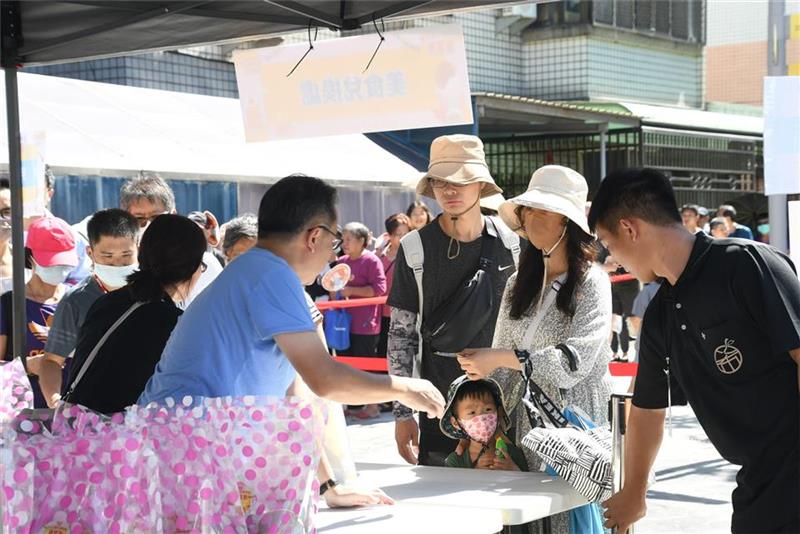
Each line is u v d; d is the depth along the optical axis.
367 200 11.33
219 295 2.62
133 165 8.90
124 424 2.43
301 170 10.52
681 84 20.16
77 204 8.50
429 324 4.08
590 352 3.31
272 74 4.13
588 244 3.44
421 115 3.97
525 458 3.56
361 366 8.34
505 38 17.42
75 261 4.75
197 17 4.27
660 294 2.76
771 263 2.53
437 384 4.07
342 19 4.14
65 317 4.09
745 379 2.57
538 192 3.44
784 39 5.36
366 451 7.73
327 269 9.21
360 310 9.10
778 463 2.58
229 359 2.59
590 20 17.42
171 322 2.96
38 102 9.46
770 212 5.44
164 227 3.04
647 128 16.53
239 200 9.87
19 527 2.35
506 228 4.17
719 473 6.99
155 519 2.40
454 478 3.34
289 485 2.46
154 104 10.62
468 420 3.51
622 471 3.04
